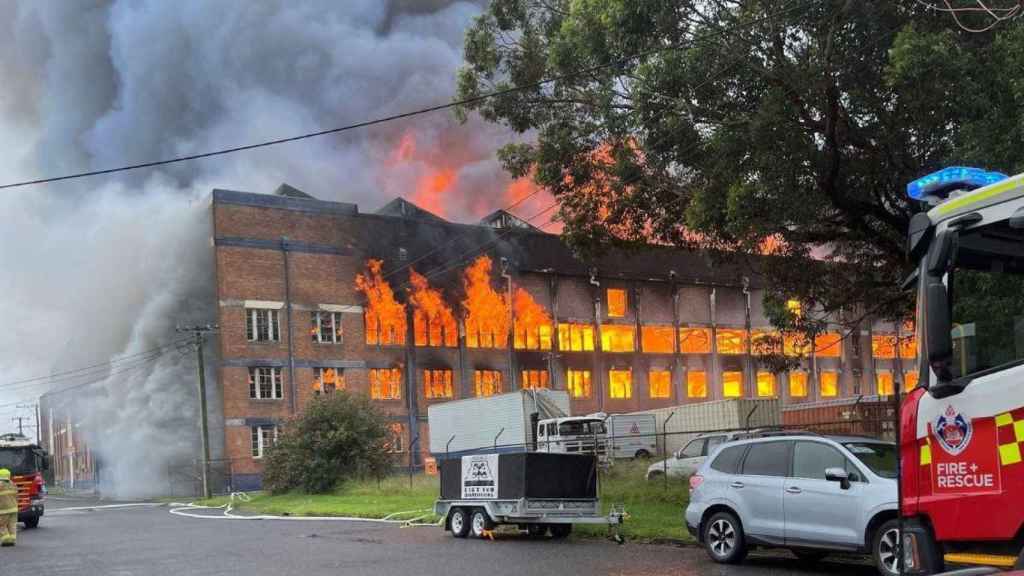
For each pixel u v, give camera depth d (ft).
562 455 55.98
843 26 55.01
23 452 86.58
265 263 168.04
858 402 105.70
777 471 39.81
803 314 73.87
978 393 19.86
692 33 59.52
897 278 70.90
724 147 57.93
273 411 164.55
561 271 195.52
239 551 54.39
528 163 81.92
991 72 49.80
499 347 188.24
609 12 59.62
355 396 129.29
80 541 67.46
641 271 202.59
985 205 20.12
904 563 21.45
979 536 19.60
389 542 56.54
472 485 58.23
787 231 65.16
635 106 63.67
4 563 53.16
